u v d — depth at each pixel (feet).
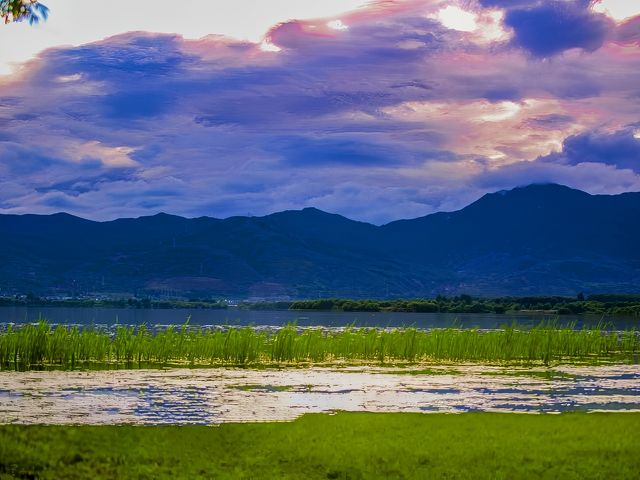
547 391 121.08
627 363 172.24
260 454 71.36
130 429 82.89
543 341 180.24
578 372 151.53
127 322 521.65
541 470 64.18
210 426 84.07
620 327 441.27
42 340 157.79
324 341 174.91
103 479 65.77
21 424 87.86
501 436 74.69
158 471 67.36
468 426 79.77
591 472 63.67
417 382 131.54
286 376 138.92
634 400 111.96
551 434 75.66
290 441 75.05
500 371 151.94
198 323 506.89
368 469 65.41
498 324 469.57
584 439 73.36
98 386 122.62
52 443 76.23
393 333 181.37
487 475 63.10
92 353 161.99
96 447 74.95
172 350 168.25
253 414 96.58
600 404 107.86
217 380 131.64
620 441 72.43
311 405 104.06
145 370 146.10
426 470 64.59
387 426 80.33
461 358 173.68
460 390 121.29
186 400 107.86
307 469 66.64
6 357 151.43
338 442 73.72
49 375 136.56
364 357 175.22
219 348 165.99
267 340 208.64
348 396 112.98
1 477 65.87
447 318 621.31
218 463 69.41
